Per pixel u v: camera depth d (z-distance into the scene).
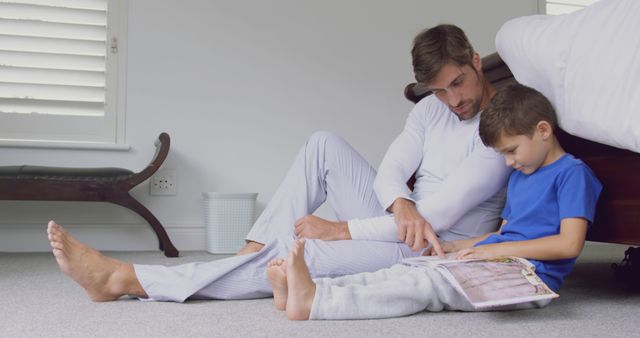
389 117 3.54
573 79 1.34
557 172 1.34
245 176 3.33
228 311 1.27
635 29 1.25
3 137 3.08
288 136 3.40
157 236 3.00
